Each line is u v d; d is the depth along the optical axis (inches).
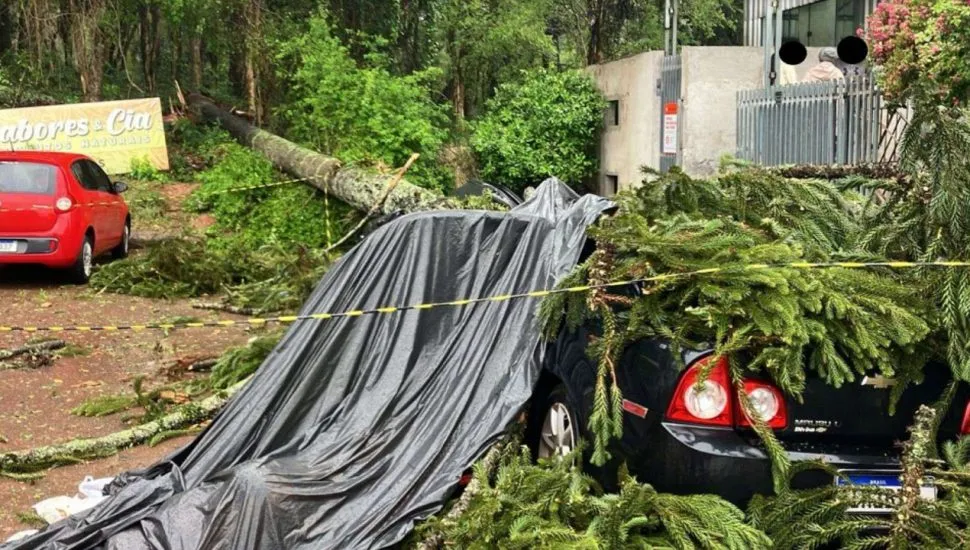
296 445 185.2
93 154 702.5
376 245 204.7
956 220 170.6
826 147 482.0
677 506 148.9
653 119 769.6
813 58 654.5
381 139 678.5
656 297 167.8
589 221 198.2
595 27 1055.6
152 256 450.0
